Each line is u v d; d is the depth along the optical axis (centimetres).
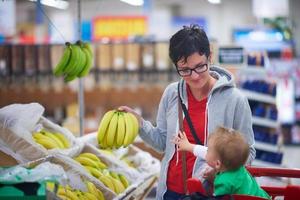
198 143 346
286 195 310
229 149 304
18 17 1691
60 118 1033
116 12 1756
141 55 1043
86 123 1034
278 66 1475
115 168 462
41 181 269
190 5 1750
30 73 1016
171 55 334
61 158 361
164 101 370
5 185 267
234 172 310
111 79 1055
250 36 1512
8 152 355
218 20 1731
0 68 1013
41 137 402
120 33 1429
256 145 839
